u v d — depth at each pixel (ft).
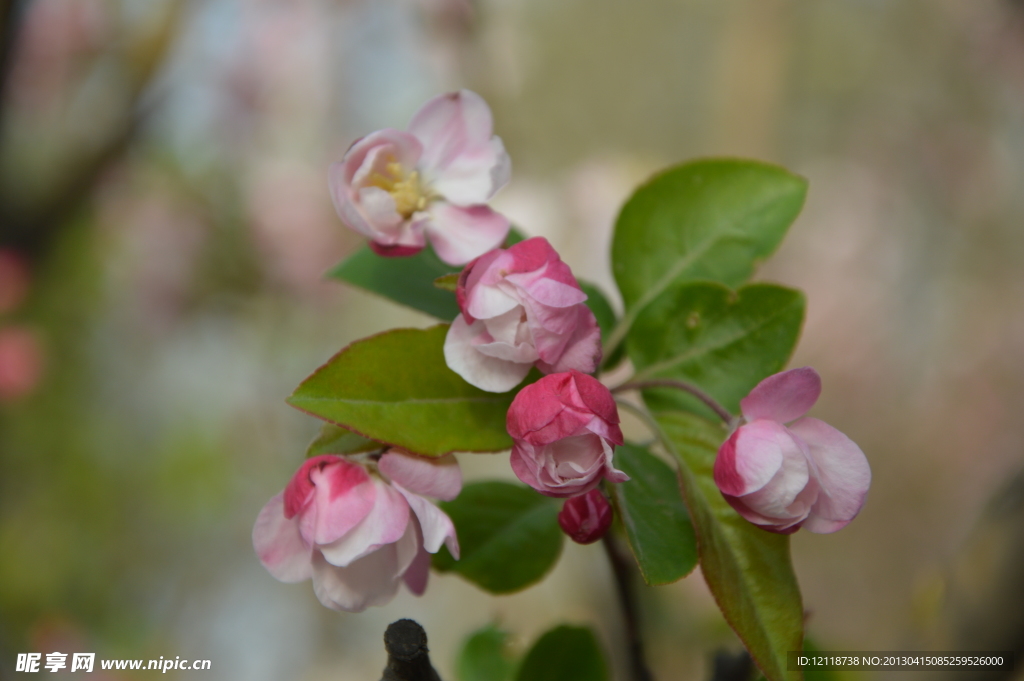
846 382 5.75
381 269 1.53
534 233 3.83
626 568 1.49
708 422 1.39
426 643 1.31
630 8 5.85
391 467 1.33
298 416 4.35
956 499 5.39
